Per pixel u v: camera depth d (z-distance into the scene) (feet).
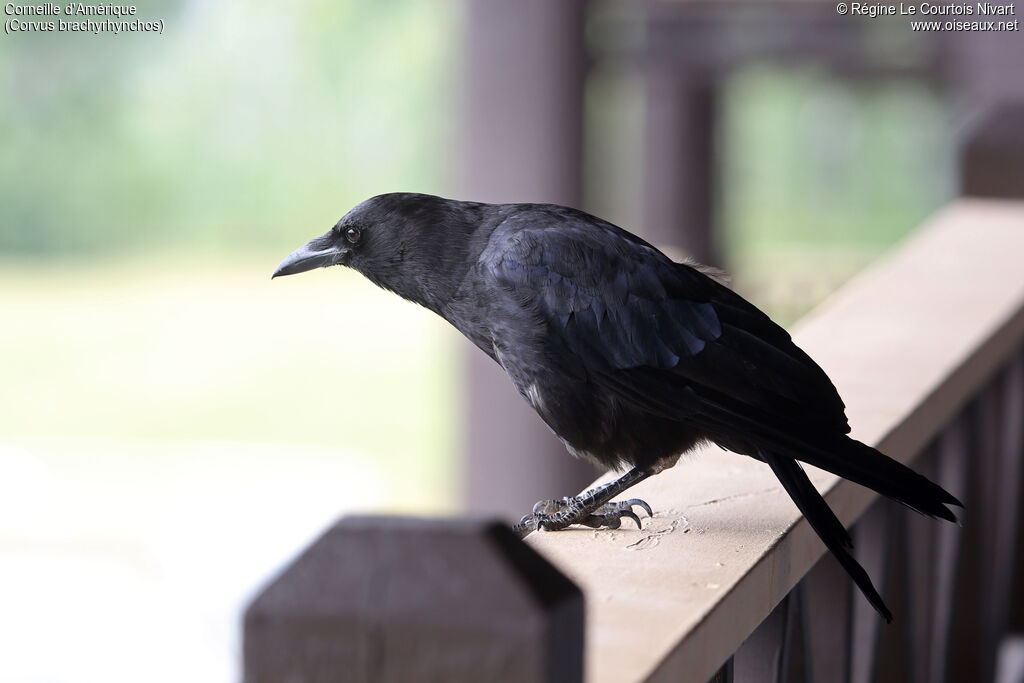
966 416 15.79
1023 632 19.51
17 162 139.74
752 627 8.87
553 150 34.91
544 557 5.69
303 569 5.54
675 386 11.35
